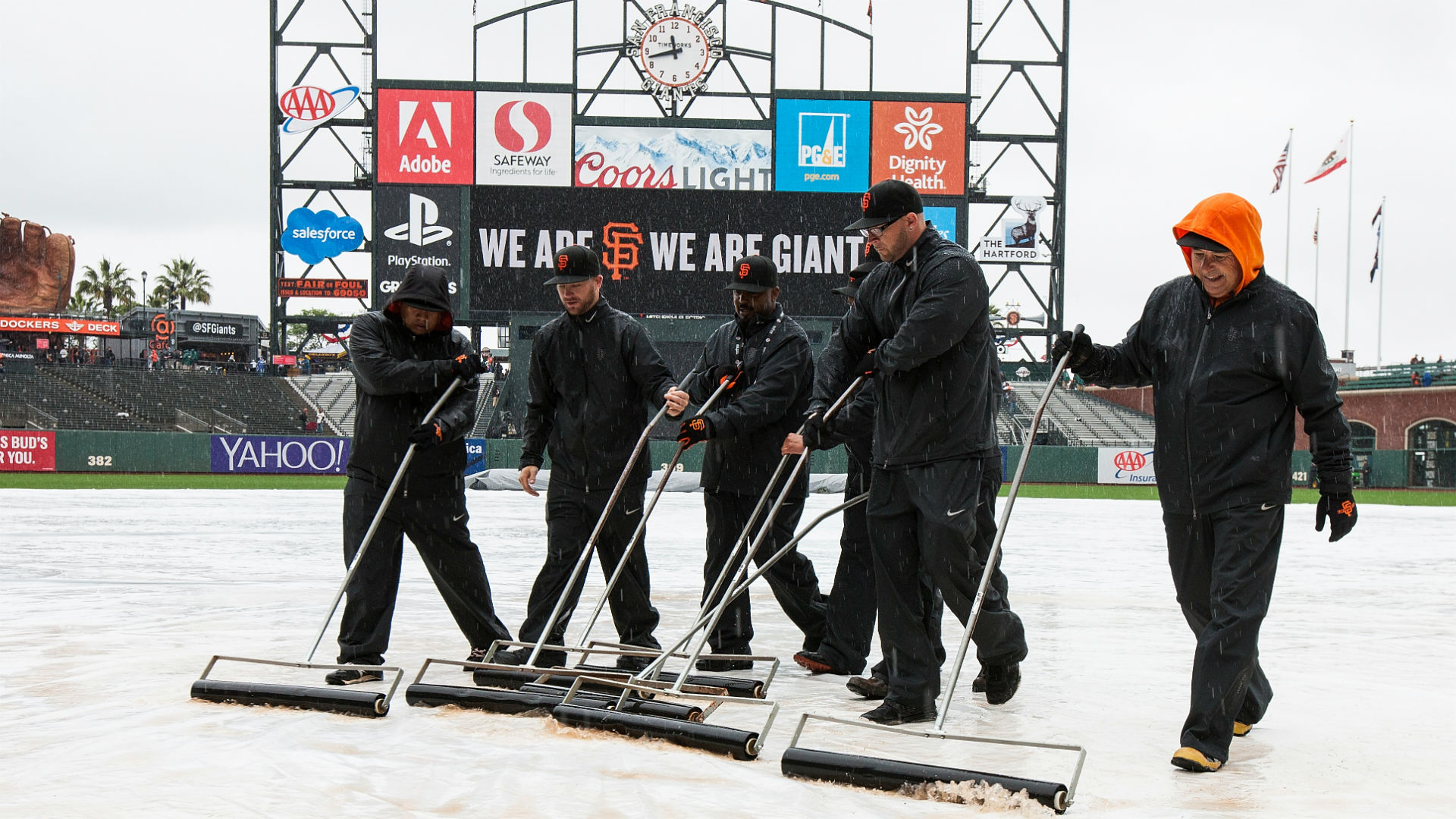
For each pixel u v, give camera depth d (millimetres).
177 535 12383
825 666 5164
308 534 12680
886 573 4141
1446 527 17547
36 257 54938
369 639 4758
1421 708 4449
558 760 3469
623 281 29625
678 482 26203
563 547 5254
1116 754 3686
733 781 3293
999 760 3594
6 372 40719
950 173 32688
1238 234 3654
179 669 4883
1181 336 3877
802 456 4621
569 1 32938
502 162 32812
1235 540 3652
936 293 3961
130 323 53188
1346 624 6805
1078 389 44312
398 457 4840
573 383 5250
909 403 4074
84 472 32531
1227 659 3543
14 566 9156
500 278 29812
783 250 29562
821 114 32562
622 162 32969
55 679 4652
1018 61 35188
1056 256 35500
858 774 3268
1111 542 13062
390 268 32844
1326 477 3689
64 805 2961
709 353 5715
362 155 34312
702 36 33000
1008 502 3795
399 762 3414
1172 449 3844
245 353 54344
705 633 4266
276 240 34156
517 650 5188
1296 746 3818
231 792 3076
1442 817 3023
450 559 4973
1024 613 7121
